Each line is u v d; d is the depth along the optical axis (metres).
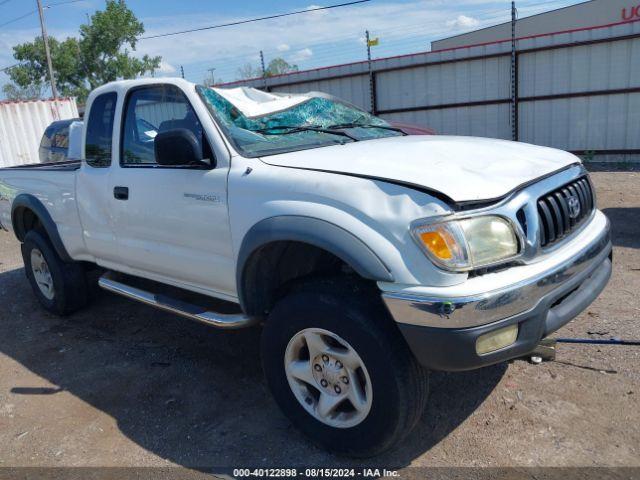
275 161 3.00
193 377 3.87
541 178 2.81
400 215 2.44
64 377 4.02
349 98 15.05
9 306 5.67
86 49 37.94
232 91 3.62
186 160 3.06
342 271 2.89
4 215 5.49
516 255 2.51
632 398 3.15
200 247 3.33
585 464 2.68
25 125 13.84
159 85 3.57
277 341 2.95
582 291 2.87
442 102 13.76
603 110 11.91
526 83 12.62
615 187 9.08
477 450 2.85
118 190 3.84
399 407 2.56
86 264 5.04
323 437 2.89
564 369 3.51
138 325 4.88
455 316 2.33
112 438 3.22
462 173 2.62
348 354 2.68
